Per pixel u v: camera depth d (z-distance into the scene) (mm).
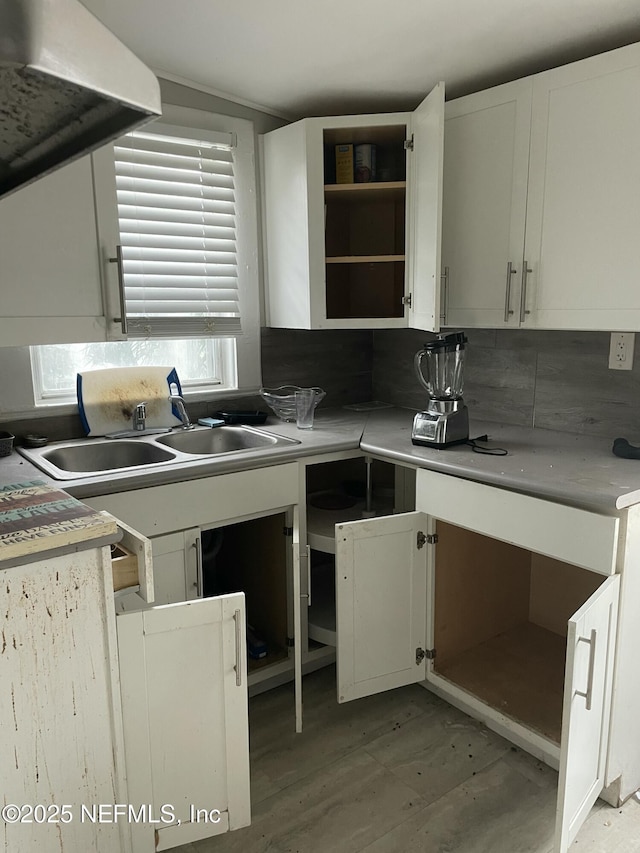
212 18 1788
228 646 1499
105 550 1349
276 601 2361
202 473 1956
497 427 2453
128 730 1436
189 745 1505
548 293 1998
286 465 2146
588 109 1821
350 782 1879
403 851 1636
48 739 1339
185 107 2330
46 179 1844
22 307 1852
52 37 714
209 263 2498
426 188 2137
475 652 2354
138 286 2324
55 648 1316
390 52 2008
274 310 2668
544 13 1747
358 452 2316
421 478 2055
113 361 2467
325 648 2377
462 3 1701
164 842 1521
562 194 1917
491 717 2012
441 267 2240
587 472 1788
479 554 2318
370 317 2666
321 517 2471
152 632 1416
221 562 2691
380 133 2408
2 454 2062
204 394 2605
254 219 2598
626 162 1763
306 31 1882
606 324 1867
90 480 1778
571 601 2455
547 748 1855
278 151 2492
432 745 2043
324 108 2555
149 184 2305
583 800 1566
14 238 1813
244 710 1544
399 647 2129
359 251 2822
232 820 1589
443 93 1948
